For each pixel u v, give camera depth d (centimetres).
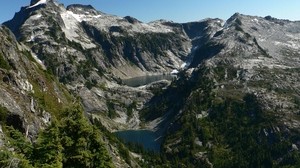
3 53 10856
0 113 7075
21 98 8831
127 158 17650
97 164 3638
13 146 3303
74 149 3544
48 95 11856
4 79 9081
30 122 8069
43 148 3303
